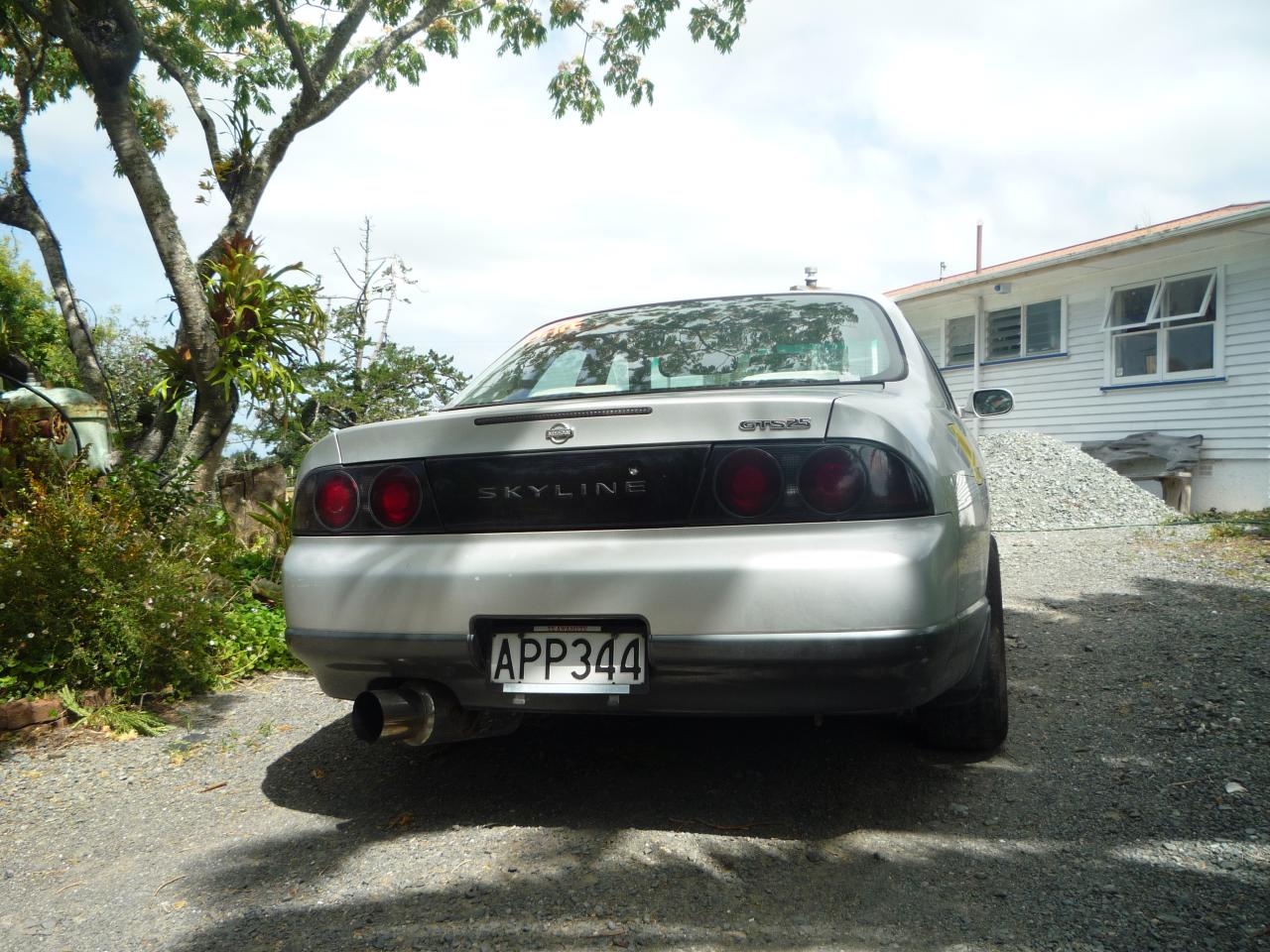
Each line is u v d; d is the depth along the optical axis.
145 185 7.28
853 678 2.36
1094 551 8.05
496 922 2.20
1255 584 6.09
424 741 2.68
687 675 2.44
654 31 11.17
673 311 3.66
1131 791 2.89
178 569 4.61
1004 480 11.45
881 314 3.44
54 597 4.14
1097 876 2.35
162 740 3.83
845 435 2.40
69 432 6.46
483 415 2.63
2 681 3.95
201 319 7.23
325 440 2.89
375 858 2.62
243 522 7.57
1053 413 14.51
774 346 3.27
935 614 2.38
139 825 2.95
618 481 2.50
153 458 7.73
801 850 2.57
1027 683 4.14
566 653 2.56
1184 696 3.78
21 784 3.34
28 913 2.38
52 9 7.02
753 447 2.43
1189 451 12.05
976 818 2.74
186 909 2.36
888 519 2.38
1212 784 2.90
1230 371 12.09
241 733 3.92
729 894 2.31
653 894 2.32
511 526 2.59
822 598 2.34
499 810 2.93
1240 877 2.30
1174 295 12.81
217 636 4.81
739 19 11.24
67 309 8.69
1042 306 14.68
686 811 2.86
